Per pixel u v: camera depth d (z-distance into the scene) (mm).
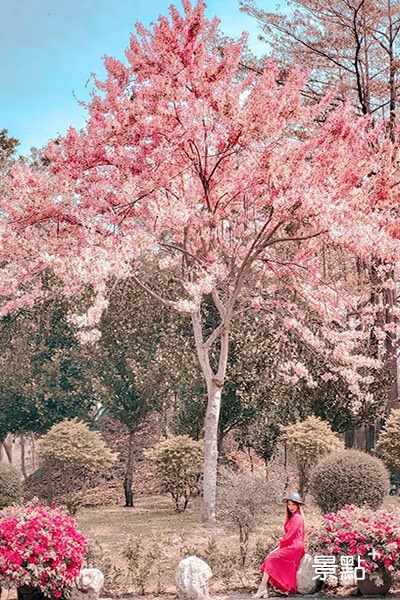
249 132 15234
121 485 26938
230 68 15992
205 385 22938
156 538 11266
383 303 25203
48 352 31016
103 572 10312
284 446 19266
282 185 14594
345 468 14711
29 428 31625
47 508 10062
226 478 14047
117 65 16875
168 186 17406
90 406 31297
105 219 17062
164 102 15789
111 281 25031
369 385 21875
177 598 9797
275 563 9445
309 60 27969
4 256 16516
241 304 22016
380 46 28609
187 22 15641
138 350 25000
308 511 15828
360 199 16125
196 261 17469
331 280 18766
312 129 23344
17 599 9500
